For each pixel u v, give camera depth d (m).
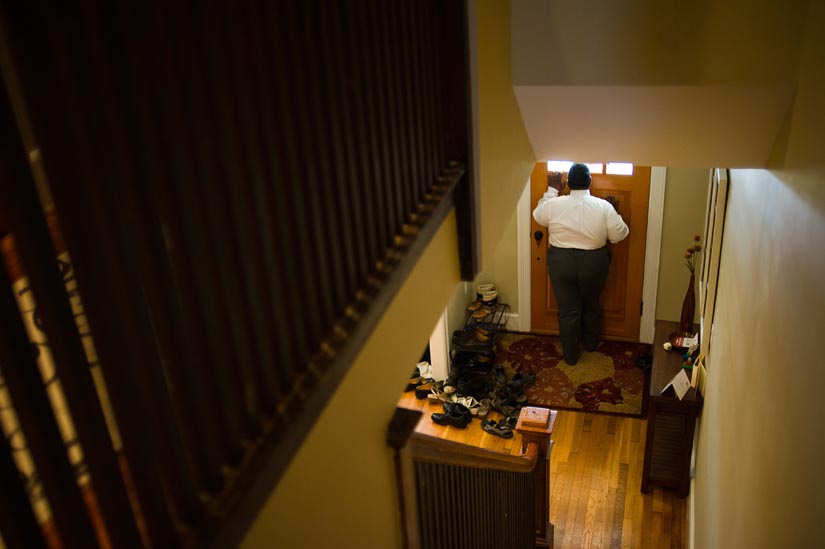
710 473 3.73
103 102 0.76
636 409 5.51
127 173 0.80
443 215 1.85
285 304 1.16
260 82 1.05
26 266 0.69
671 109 2.40
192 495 0.94
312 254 1.24
